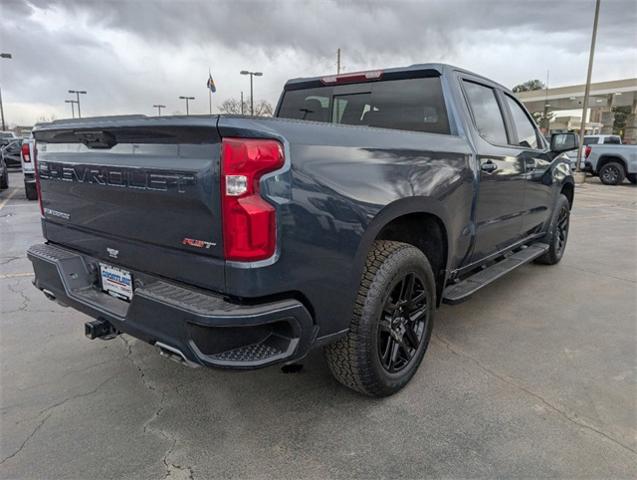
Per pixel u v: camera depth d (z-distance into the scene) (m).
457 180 2.96
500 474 2.08
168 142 2.02
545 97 36.81
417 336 2.86
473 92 3.54
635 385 2.85
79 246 2.71
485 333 3.61
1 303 4.11
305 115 4.12
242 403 2.63
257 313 1.88
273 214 1.88
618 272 5.38
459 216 3.06
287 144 1.91
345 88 3.80
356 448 2.26
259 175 1.84
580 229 8.25
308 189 1.99
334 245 2.11
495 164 3.49
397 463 2.15
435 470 2.11
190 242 2.02
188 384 2.83
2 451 2.21
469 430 2.39
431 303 2.88
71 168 2.58
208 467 2.12
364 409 2.58
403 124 3.46
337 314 2.23
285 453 2.22
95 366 3.03
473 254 3.49
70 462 2.14
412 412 2.55
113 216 2.37
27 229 7.42
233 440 2.31
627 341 3.48
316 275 2.07
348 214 2.15
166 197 2.04
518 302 4.33
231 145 1.81
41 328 3.60
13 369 2.98
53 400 2.64
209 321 1.84
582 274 5.29
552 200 5.06
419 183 2.59
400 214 2.48
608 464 2.15
